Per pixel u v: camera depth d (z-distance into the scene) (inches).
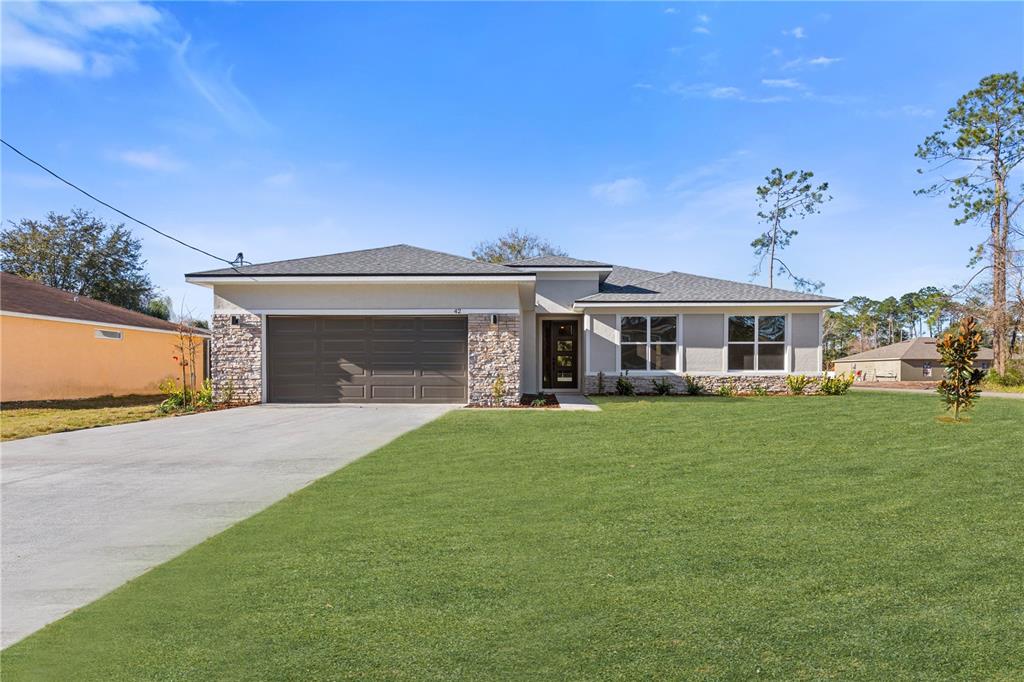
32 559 161.8
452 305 574.2
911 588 129.2
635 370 711.1
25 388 658.2
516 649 105.2
